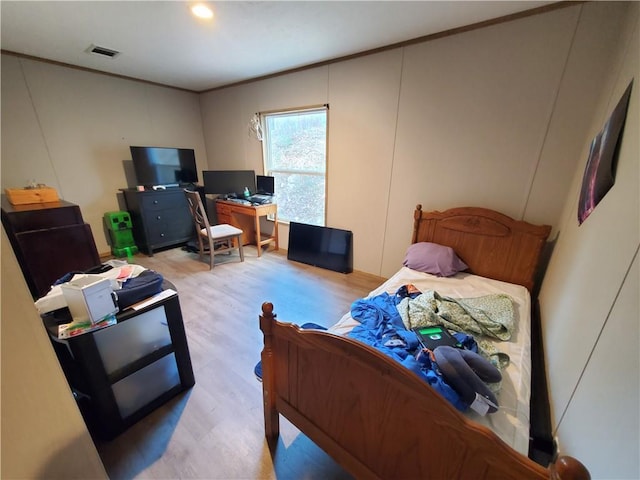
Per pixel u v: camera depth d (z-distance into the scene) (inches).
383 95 100.7
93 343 45.7
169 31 84.7
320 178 133.6
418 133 96.6
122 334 50.6
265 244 167.9
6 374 24.0
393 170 106.0
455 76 85.0
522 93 76.2
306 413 43.8
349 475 46.7
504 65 76.9
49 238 99.6
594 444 27.6
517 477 24.2
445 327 55.5
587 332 36.2
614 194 38.5
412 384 28.9
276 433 52.4
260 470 47.4
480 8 69.7
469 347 49.1
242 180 158.1
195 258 146.1
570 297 48.0
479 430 25.5
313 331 36.9
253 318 92.0
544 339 59.7
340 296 107.0
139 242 149.6
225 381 65.9
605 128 50.6
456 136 89.4
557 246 73.0
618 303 29.4
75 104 125.9
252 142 153.6
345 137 114.9
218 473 46.9
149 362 54.3
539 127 75.7
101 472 32.5
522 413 39.2
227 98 156.0
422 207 102.3
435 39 85.4
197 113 173.3
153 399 58.0
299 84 122.6
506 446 24.5
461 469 28.3
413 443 31.4
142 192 138.3
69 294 44.9
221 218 164.1
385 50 95.7
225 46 96.6
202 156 180.9
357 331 56.4
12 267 23.0
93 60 113.7
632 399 22.5
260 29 82.4
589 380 32.1
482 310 62.5
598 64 65.3
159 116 155.9
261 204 145.8
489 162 85.5
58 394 27.6
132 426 54.5
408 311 59.0
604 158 45.7
